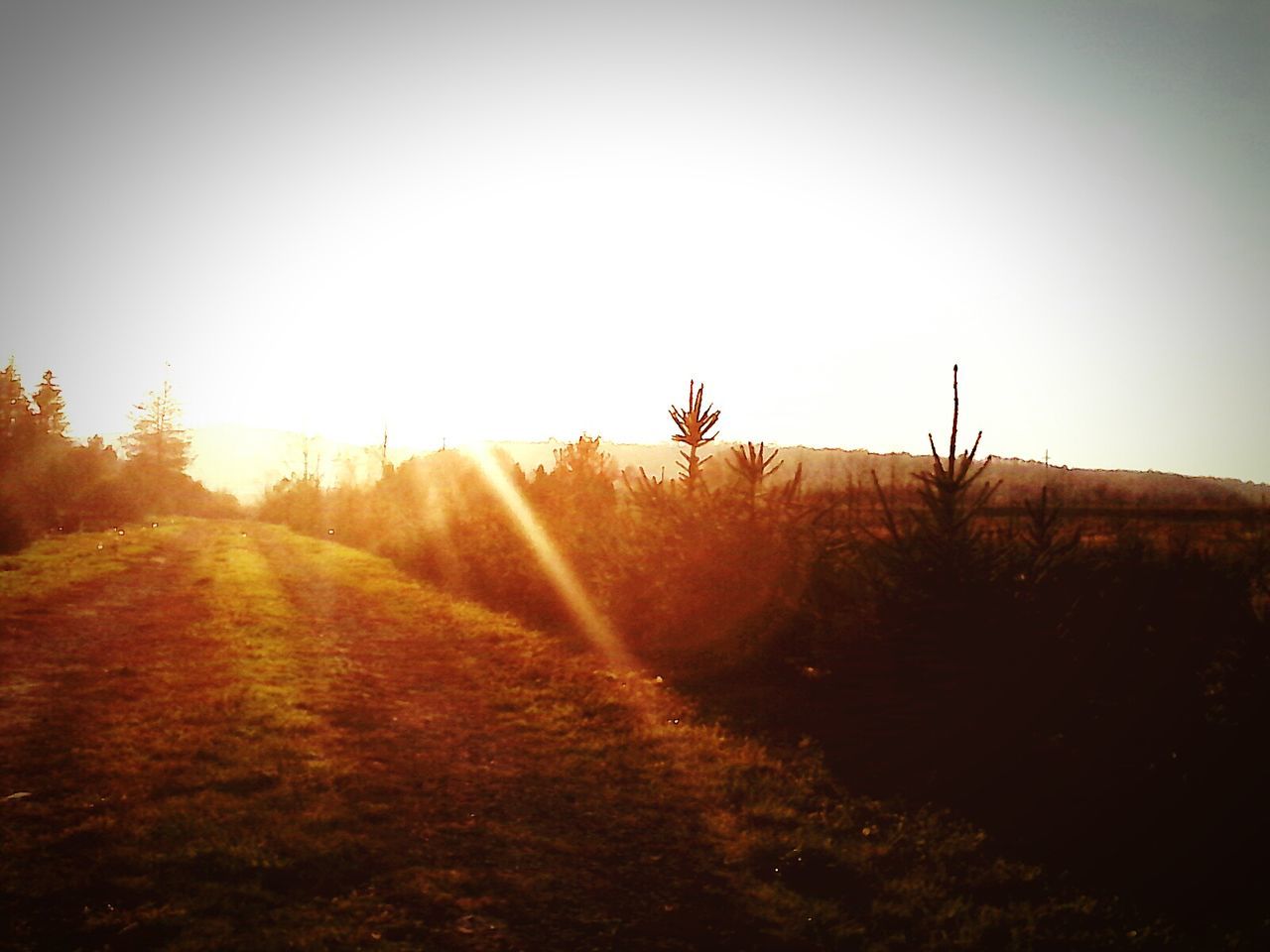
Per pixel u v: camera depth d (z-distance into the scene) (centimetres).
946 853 779
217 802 812
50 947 543
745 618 1550
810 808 889
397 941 574
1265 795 833
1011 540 1117
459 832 783
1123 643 1037
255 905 610
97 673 1420
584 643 1850
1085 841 823
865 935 618
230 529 8544
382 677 1505
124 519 7200
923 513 1113
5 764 920
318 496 8469
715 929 616
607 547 1956
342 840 737
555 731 1170
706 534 1620
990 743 1023
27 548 3975
